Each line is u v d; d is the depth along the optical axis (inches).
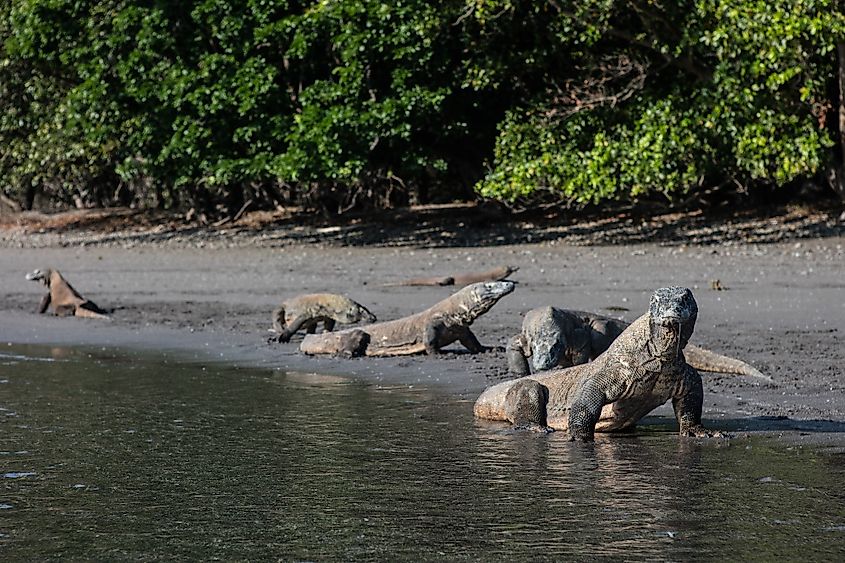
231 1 4761.3
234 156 4872.0
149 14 4928.6
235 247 4778.5
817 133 3969.0
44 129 5940.0
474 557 951.6
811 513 1060.5
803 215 4547.2
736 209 4842.5
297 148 4539.9
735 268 3398.1
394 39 4478.3
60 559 975.0
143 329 2753.4
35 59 5585.6
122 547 1005.2
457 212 5383.9
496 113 4906.5
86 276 3922.2
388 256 4163.4
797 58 3767.2
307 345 2319.1
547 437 1451.8
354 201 5826.8
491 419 1588.3
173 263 4239.7
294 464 1325.0
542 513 1082.1
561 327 1776.6
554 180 4296.3
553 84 4559.5
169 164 5108.3
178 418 1653.5
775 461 1279.5
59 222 6776.6
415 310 2824.8
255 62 4714.6
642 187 4146.2
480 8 4227.4
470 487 1192.8
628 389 1422.2
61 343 2598.4
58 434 1539.1
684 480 1197.1
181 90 4781.0
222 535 1035.9
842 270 3267.7
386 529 1042.1
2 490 1221.1
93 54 5216.5
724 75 3922.2
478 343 2253.9
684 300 1362.0
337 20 4603.8
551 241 4397.1
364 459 1344.7
